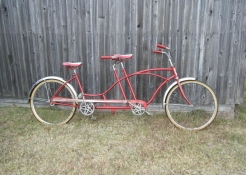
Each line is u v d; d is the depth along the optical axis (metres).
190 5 2.97
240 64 3.09
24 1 3.19
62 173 2.21
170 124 3.07
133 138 2.76
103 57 2.91
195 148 2.55
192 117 3.21
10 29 3.34
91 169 2.25
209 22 2.99
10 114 3.38
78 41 3.24
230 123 3.11
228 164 2.31
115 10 3.07
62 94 3.44
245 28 2.96
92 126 3.04
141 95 3.35
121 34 3.14
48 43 3.31
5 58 3.47
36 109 3.51
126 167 2.28
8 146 2.60
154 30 3.09
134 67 3.24
